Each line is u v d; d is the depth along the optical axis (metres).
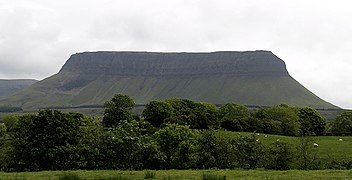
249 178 30.66
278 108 118.56
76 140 53.72
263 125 104.25
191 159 50.25
